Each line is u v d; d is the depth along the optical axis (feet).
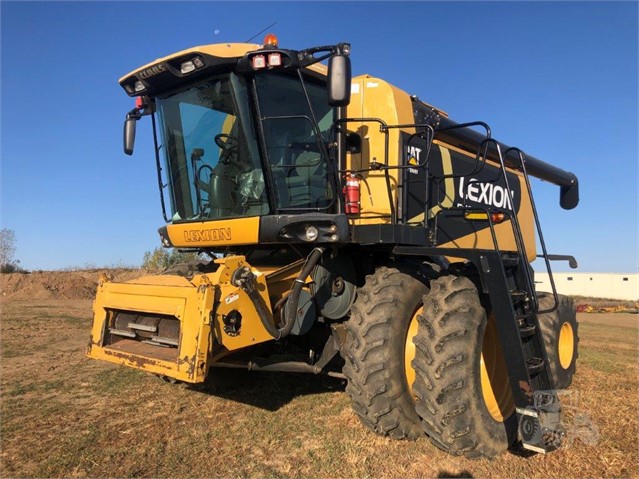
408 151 16.11
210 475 11.34
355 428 14.12
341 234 13.50
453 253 13.17
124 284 14.14
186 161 15.71
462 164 19.47
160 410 15.64
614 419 15.39
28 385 18.43
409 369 13.52
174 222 16.38
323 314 14.90
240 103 13.82
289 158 14.24
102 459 12.11
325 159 13.96
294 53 13.11
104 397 16.99
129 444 12.98
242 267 12.57
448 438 12.00
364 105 15.84
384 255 16.22
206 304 11.63
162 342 12.92
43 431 13.87
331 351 14.69
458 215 16.28
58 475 11.28
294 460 12.12
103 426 14.24
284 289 14.29
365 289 13.96
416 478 11.34
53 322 35.88
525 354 12.87
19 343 27.32
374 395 12.79
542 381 13.01
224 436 13.55
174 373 11.85
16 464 11.82
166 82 15.07
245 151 13.99
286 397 16.93
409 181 16.17
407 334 13.67
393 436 13.11
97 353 14.25
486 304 13.50
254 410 15.61
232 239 14.32
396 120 15.62
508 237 22.59
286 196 14.11
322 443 13.11
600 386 19.53
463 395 12.05
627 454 12.80
